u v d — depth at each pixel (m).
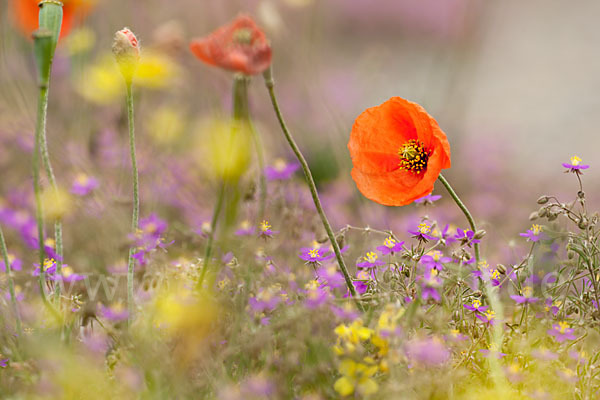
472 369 1.13
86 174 1.40
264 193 1.19
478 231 1.16
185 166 1.47
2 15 1.59
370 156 1.18
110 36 1.86
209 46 1.12
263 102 1.80
